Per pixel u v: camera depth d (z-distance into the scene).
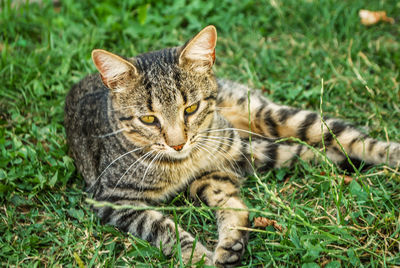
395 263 0.71
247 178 0.83
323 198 0.77
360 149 0.82
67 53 0.99
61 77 0.95
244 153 0.83
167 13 1.07
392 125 0.87
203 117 0.77
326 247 0.73
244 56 1.01
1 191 0.80
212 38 0.75
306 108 0.91
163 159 0.77
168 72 0.75
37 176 0.81
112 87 0.75
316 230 0.73
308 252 0.71
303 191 0.80
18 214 0.79
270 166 0.84
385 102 0.90
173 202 0.80
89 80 0.87
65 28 1.05
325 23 1.04
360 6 1.06
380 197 0.76
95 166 0.81
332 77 0.96
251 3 1.08
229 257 0.72
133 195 0.78
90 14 1.07
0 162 0.83
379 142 0.81
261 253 0.73
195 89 0.75
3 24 1.04
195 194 0.81
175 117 0.74
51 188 0.81
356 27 1.03
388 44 1.00
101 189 0.79
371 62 0.97
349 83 0.93
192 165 0.79
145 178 0.78
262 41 1.03
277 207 0.78
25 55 0.98
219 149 0.80
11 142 0.86
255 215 0.76
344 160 0.83
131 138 0.77
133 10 1.08
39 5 1.11
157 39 1.04
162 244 0.75
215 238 0.76
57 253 0.75
